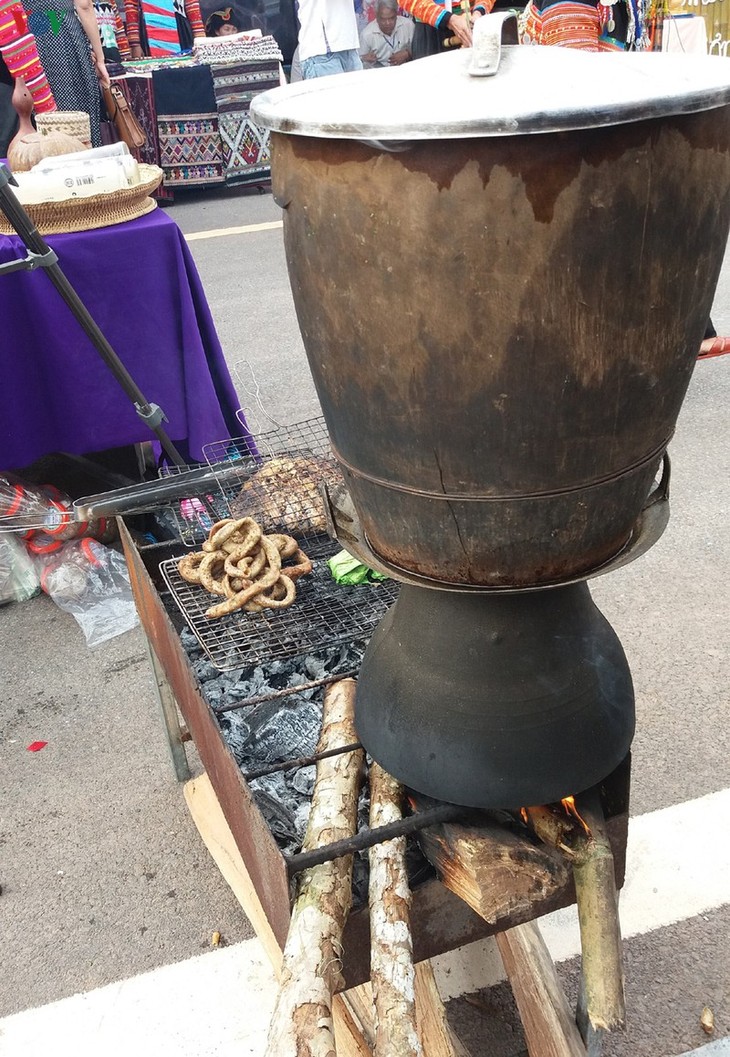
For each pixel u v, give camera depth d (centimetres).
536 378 100
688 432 406
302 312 115
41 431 304
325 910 122
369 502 123
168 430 315
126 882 219
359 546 134
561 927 197
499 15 111
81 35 521
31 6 504
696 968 187
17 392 293
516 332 97
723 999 180
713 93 92
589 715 131
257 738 177
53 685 287
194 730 176
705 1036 174
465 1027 179
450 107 92
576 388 101
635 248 96
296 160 103
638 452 113
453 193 92
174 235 292
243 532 208
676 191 96
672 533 335
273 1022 111
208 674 193
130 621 313
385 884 126
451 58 114
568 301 96
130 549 212
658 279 100
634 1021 177
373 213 96
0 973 198
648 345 103
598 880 123
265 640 190
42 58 512
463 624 127
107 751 259
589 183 91
